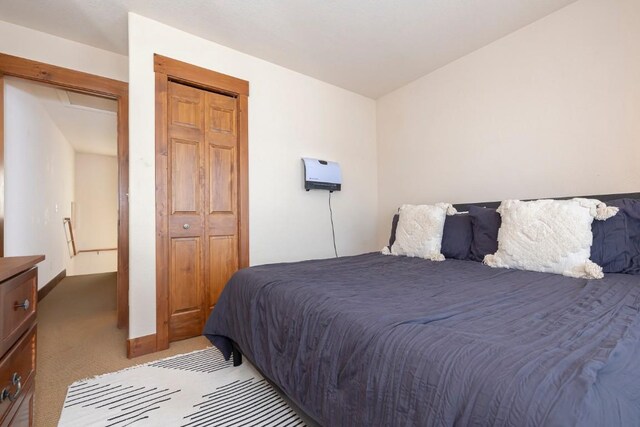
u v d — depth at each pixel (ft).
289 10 6.68
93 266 19.98
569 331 2.53
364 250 11.21
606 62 5.97
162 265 6.85
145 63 6.79
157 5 6.44
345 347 2.93
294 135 9.45
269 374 4.12
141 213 6.64
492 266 5.90
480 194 8.18
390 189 11.07
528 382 1.78
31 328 3.27
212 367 5.82
